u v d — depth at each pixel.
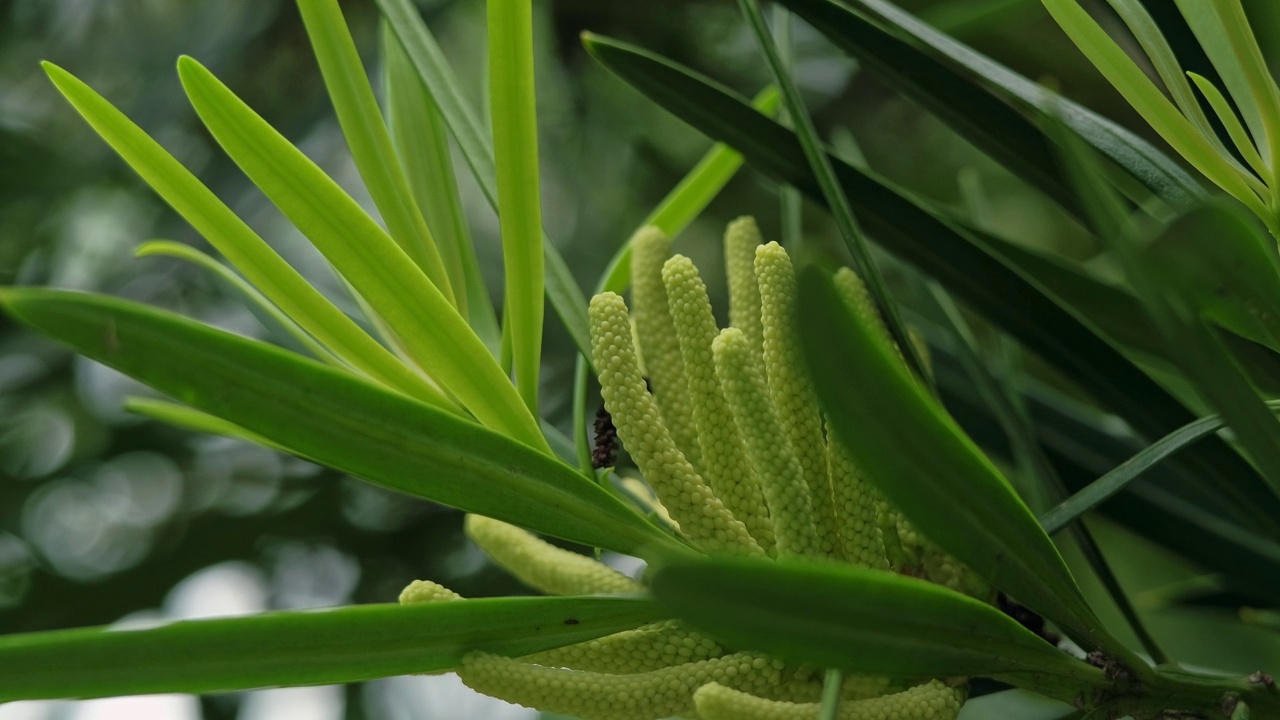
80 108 0.30
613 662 0.31
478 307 0.36
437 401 0.31
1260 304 0.28
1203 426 0.31
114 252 0.82
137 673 0.27
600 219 0.82
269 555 0.77
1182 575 0.58
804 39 0.81
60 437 0.80
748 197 0.79
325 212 0.30
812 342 0.25
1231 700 0.30
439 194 0.35
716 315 0.76
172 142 0.79
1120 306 0.37
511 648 0.29
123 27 0.84
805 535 0.30
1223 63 0.31
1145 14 0.31
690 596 0.25
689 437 0.32
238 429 0.36
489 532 0.34
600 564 0.33
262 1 0.82
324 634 0.28
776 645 0.26
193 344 0.26
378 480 0.28
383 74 0.37
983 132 0.36
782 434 0.30
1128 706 0.30
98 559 0.77
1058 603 0.29
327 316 0.31
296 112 0.79
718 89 0.35
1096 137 0.33
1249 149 0.31
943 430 0.26
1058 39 0.50
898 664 0.27
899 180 0.79
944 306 0.38
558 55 0.80
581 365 0.34
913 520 0.27
